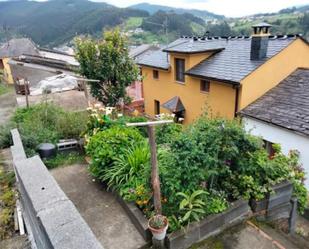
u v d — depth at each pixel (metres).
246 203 4.26
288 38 10.60
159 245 3.45
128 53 10.22
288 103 9.07
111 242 3.55
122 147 4.86
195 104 12.52
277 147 5.46
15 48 28.61
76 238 1.74
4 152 6.98
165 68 13.59
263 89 10.21
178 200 3.77
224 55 12.09
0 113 15.34
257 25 9.88
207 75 10.97
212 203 3.99
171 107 13.27
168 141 5.11
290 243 4.29
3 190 4.83
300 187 5.07
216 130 4.17
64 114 8.09
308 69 10.57
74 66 12.34
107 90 10.09
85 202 4.40
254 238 3.91
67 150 6.44
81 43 9.88
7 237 3.72
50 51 28.48
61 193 2.34
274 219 4.72
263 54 10.16
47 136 6.57
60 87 14.91
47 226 1.87
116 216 4.04
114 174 4.38
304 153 7.67
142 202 3.87
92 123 6.39
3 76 29.52
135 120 6.52
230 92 10.26
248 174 4.52
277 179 4.60
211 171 3.86
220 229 3.98
